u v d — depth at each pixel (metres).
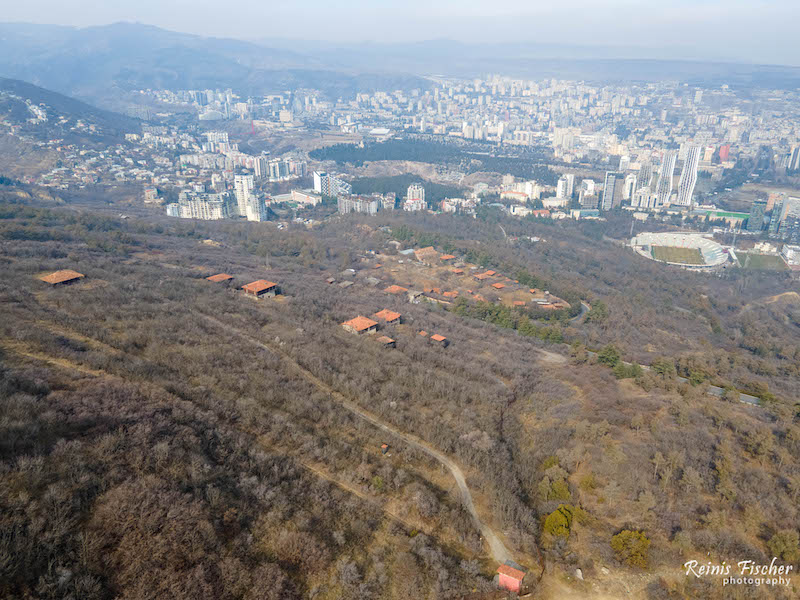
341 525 73.88
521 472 93.19
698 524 76.38
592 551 72.88
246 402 97.88
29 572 53.28
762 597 64.19
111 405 80.69
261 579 61.09
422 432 103.38
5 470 61.47
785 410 111.94
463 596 64.81
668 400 114.44
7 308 112.31
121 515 61.72
